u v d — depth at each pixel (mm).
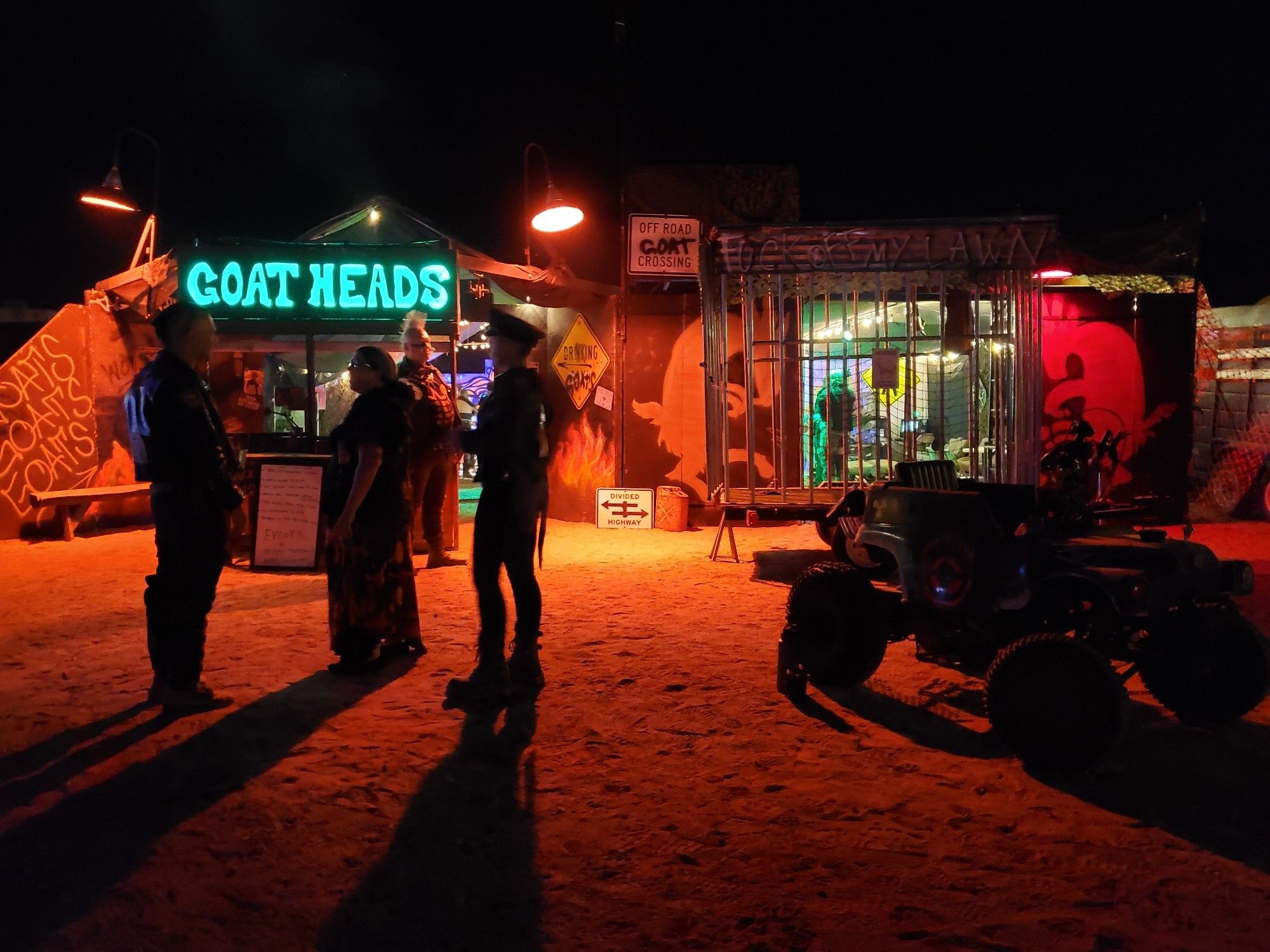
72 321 11445
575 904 3078
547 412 5363
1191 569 4391
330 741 4461
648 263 11727
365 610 5461
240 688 5266
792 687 5055
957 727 4711
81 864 3318
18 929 2926
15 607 7402
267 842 3479
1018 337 8688
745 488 10641
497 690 5008
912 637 6520
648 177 12391
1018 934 2893
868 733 4617
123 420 12062
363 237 12266
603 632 6566
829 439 9555
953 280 8969
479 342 14523
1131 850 3420
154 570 8914
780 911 3027
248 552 9453
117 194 11094
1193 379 11625
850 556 7121
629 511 11648
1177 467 11648
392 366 5551
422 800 3840
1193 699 4645
